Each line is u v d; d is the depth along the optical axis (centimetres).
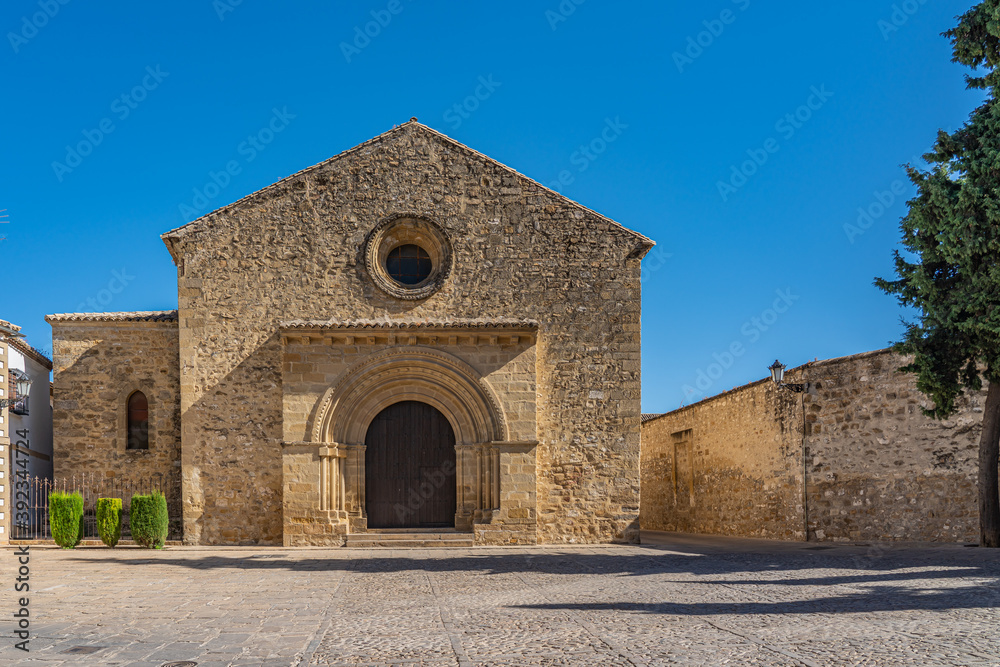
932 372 1628
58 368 2206
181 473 2123
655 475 3256
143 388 2211
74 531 1988
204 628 911
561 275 2131
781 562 1512
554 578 1359
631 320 2123
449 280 2120
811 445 2056
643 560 1634
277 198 2130
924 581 1166
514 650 782
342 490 2050
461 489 2073
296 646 811
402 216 2127
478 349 2070
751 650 755
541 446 2080
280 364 2088
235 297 2100
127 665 732
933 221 1623
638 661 725
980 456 1648
